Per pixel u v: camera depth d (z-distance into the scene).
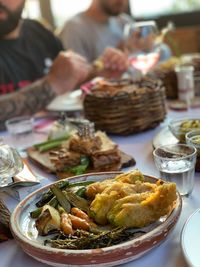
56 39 2.06
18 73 1.86
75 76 1.44
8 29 1.82
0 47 1.87
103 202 0.60
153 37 1.56
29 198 0.66
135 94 1.07
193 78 1.42
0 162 0.77
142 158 0.93
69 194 0.65
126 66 1.62
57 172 0.88
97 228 0.58
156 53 1.53
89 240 0.53
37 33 2.01
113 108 1.08
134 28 1.60
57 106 1.43
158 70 1.49
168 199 0.58
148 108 1.09
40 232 0.58
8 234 0.64
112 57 1.62
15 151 0.83
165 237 0.55
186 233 0.55
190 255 0.50
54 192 0.65
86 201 0.64
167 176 0.73
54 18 3.24
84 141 0.89
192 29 3.28
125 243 0.51
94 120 1.12
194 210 0.67
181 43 3.27
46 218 0.59
